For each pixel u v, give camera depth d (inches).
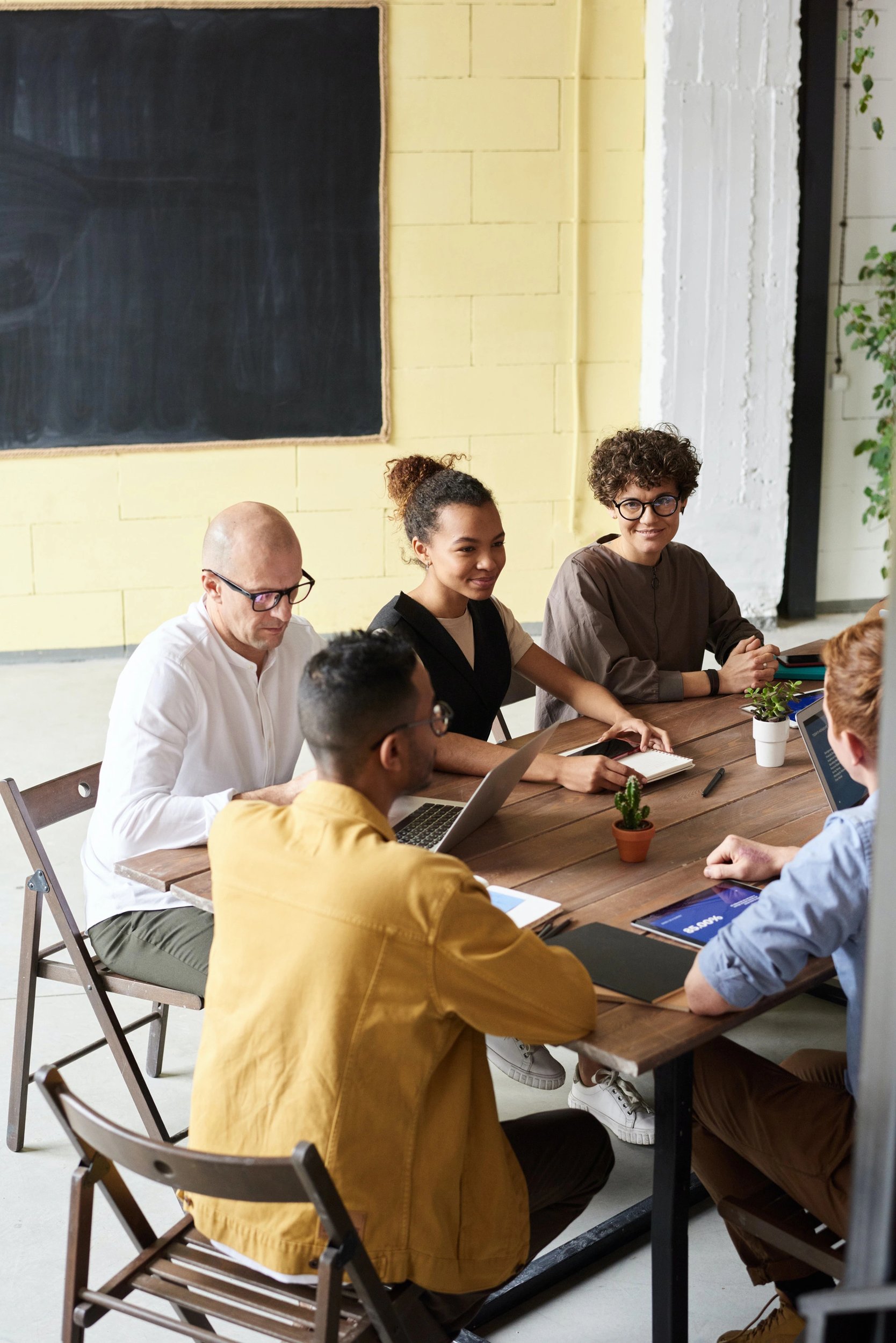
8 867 135.1
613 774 84.4
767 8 197.0
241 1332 71.4
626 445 105.9
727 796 83.0
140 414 202.7
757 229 205.3
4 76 189.0
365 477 211.5
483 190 204.4
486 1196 54.9
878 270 215.2
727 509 215.3
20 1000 86.7
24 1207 83.4
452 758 87.4
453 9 197.2
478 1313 72.9
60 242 195.0
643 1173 85.6
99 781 85.3
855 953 56.9
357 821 53.4
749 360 210.1
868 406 221.3
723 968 54.9
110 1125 49.9
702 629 114.3
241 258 200.1
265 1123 52.2
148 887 82.7
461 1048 54.4
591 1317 73.9
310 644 90.0
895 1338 29.0
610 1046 53.7
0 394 198.2
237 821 55.4
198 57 192.5
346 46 195.6
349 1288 53.9
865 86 205.0
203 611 84.9
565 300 210.8
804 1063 74.3
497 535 92.1
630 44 202.7
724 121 200.7
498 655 98.0
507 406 213.2
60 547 205.3
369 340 206.2
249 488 208.4
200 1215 55.6
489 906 52.2
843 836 54.7
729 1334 68.7
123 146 193.6
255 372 204.2
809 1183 60.0
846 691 55.5
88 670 204.2
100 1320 73.5
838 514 226.2
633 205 209.2
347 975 50.8
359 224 201.9
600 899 68.2
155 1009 95.3
